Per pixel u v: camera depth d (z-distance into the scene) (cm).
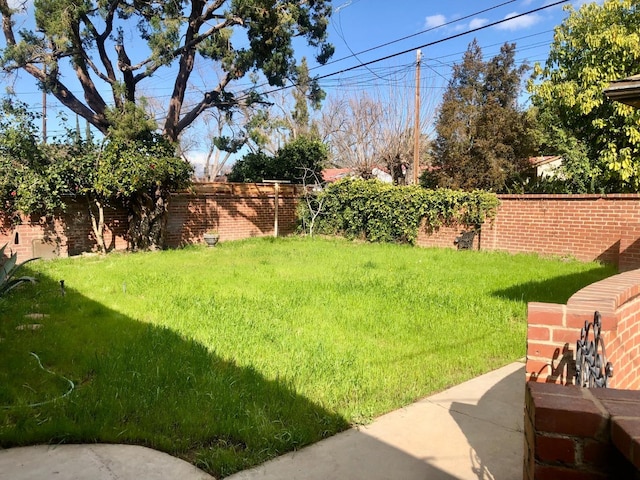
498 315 597
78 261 1091
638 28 1202
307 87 1487
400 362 442
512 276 869
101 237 1238
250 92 1477
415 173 2119
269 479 258
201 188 1520
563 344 238
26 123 1091
